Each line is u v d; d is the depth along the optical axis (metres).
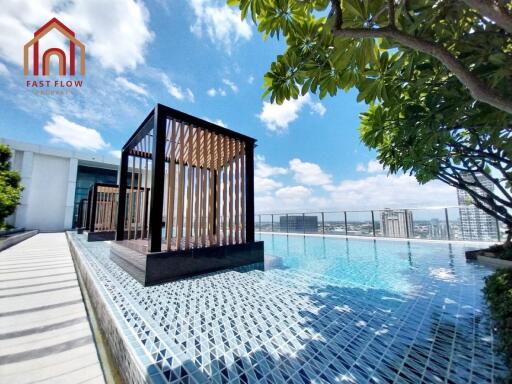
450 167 4.27
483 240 6.96
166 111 3.84
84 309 2.85
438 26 1.77
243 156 5.04
